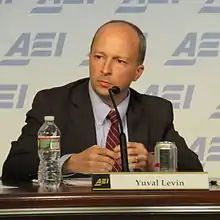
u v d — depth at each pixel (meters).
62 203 4.11
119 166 5.46
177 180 4.32
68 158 5.68
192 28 9.79
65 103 6.97
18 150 6.39
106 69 6.50
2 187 4.98
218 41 9.79
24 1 9.70
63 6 9.73
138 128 6.97
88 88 7.12
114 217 4.15
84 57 9.73
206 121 9.79
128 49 6.57
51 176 5.32
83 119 6.83
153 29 9.75
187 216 4.20
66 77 9.71
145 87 9.73
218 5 9.81
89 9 9.76
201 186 4.31
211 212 4.19
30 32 9.70
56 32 9.72
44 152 5.41
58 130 6.22
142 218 4.17
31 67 9.68
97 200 4.12
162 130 7.10
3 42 9.67
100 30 6.71
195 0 9.79
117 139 6.72
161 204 4.16
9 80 9.65
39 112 6.82
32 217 4.11
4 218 4.09
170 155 5.47
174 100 9.77
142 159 5.68
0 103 9.63
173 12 9.78
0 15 9.68
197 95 9.77
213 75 9.78
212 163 9.77
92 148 5.55
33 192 4.24
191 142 9.77
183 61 9.76
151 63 9.73
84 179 5.68
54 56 9.71
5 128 9.62
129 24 6.80
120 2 9.77
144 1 9.77
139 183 4.30
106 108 6.85
